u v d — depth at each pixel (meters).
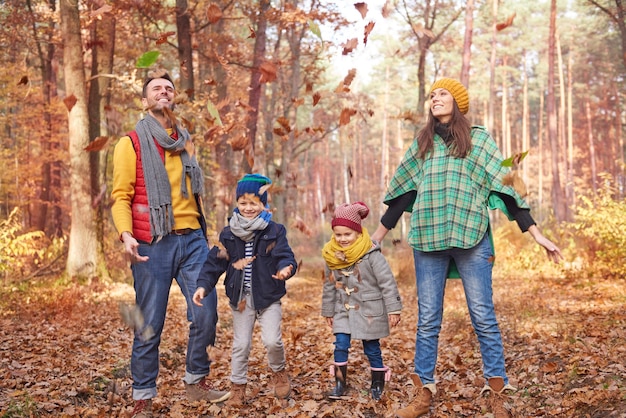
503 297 9.38
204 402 3.95
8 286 10.81
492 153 3.47
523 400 3.78
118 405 4.04
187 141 3.61
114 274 13.70
